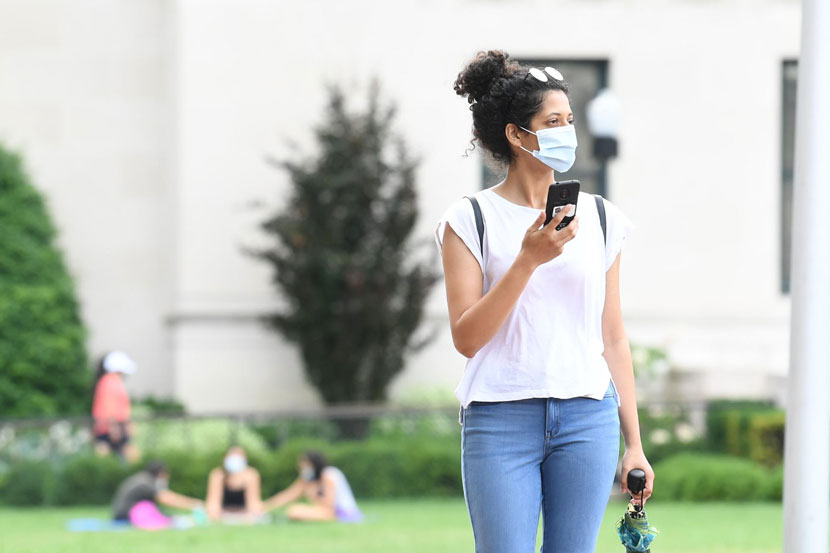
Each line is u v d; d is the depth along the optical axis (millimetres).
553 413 10031
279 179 49031
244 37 49031
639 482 10312
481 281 10250
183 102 48719
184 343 48156
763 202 50438
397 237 45188
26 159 51781
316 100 49312
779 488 37500
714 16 50531
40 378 47688
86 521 33562
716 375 45188
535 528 10125
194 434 40625
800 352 11711
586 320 10188
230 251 48656
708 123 50438
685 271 50094
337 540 28078
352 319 44688
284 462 38656
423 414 41781
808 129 11812
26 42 52094
